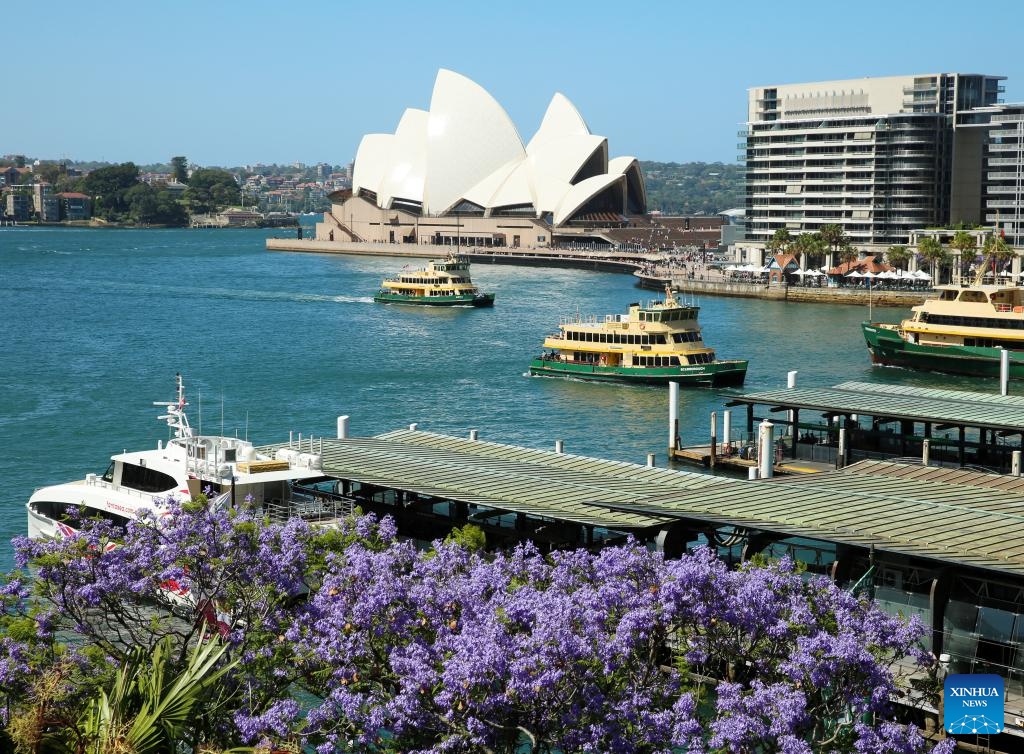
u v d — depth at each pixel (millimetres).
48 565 42125
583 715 35062
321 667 39969
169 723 29859
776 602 40188
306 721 36656
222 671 32406
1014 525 55156
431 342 182375
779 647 39469
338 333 192375
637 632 37500
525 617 37812
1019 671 46938
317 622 40438
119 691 31156
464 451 76812
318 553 46125
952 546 51281
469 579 42500
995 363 153250
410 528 64750
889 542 51781
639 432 116938
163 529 44844
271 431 114375
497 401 133000
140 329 194125
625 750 34844
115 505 63406
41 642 40219
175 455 64375
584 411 127562
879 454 93750
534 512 57750
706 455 99500
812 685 37719
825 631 39219
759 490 62844
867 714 40125
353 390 137750
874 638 39938
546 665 34969
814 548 56750
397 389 139000
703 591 38969
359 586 41531
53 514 66812
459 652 35625
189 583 43781
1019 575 47062
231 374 147500
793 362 165000
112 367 151375
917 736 36781
